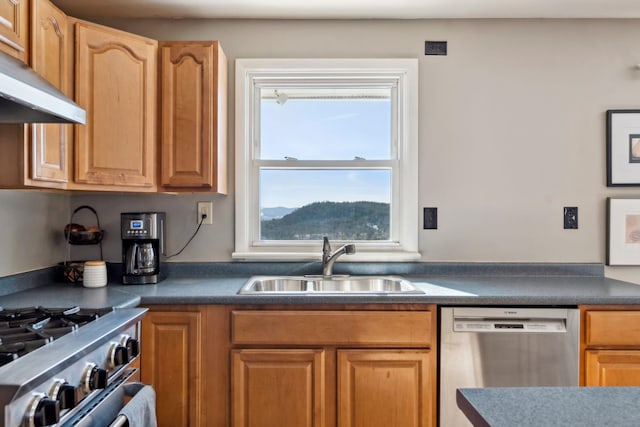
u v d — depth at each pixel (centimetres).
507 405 72
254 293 171
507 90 223
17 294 171
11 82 101
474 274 220
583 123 222
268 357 166
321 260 220
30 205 189
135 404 116
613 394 77
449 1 204
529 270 220
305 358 166
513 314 166
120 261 220
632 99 222
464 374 166
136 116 183
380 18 222
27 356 96
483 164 223
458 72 223
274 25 223
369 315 166
